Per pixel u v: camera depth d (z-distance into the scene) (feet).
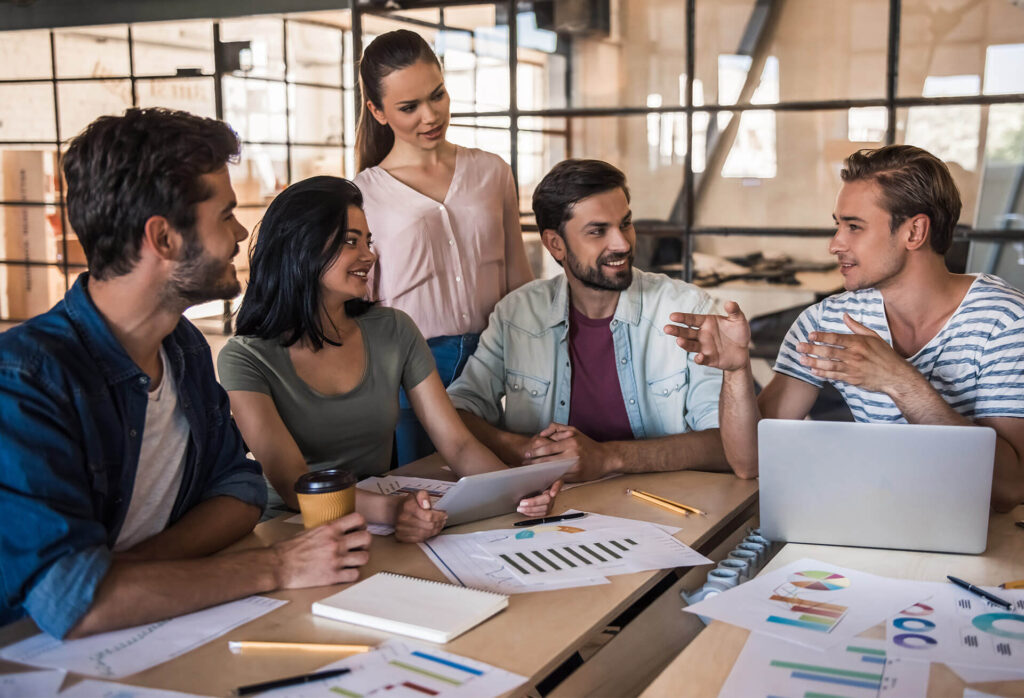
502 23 16.66
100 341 4.63
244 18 19.30
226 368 6.37
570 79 17.35
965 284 6.27
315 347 6.49
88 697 3.61
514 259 10.07
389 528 5.60
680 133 17.21
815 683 3.68
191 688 3.67
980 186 15.43
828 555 5.09
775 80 16.63
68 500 4.26
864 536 5.18
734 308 6.10
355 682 3.70
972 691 3.59
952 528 5.05
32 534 4.12
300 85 28.30
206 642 4.08
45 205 27.07
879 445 5.05
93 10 20.74
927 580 4.71
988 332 6.06
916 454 5.01
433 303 9.18
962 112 15.44
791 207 16.78
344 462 6.82
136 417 4.82
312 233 6.21
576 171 7.15
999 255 15.44
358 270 6.44
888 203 6.06
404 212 9.02
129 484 4.83
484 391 7.93
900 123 15.92
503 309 7.96
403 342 6.99
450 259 9.20
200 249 4.48
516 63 16.78
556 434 6.61
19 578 4.14
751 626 4.20
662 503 5.93
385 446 7.06
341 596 4.43
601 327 7.63
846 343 5.67
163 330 4.83
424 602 4.36
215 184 4.48
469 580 4.77
